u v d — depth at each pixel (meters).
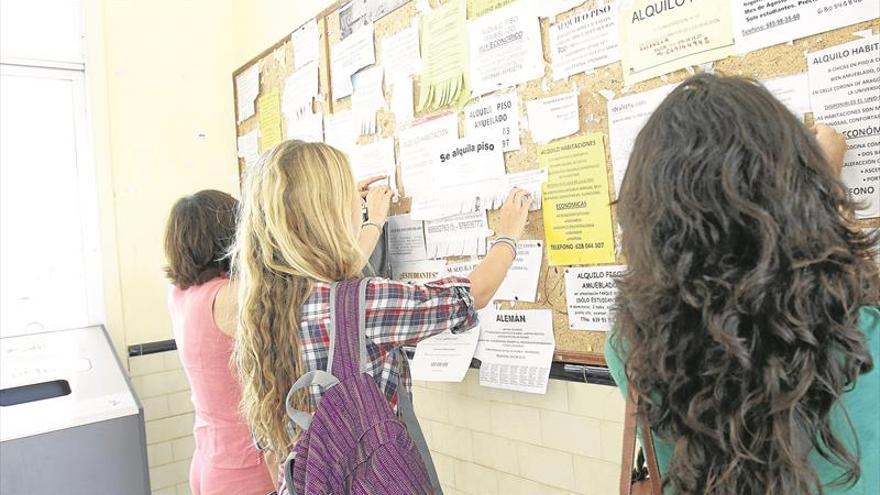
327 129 2.27
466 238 1.71
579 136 1.40
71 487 2.18
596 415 1.43
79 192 2.81
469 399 1.79
